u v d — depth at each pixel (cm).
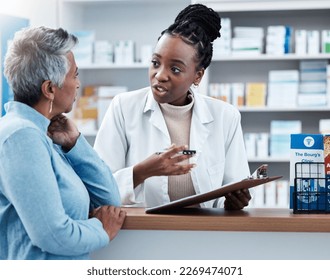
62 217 166
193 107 246
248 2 489
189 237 200
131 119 246
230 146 253
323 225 191
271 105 507
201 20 224
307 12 514
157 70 221
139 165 221
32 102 176
